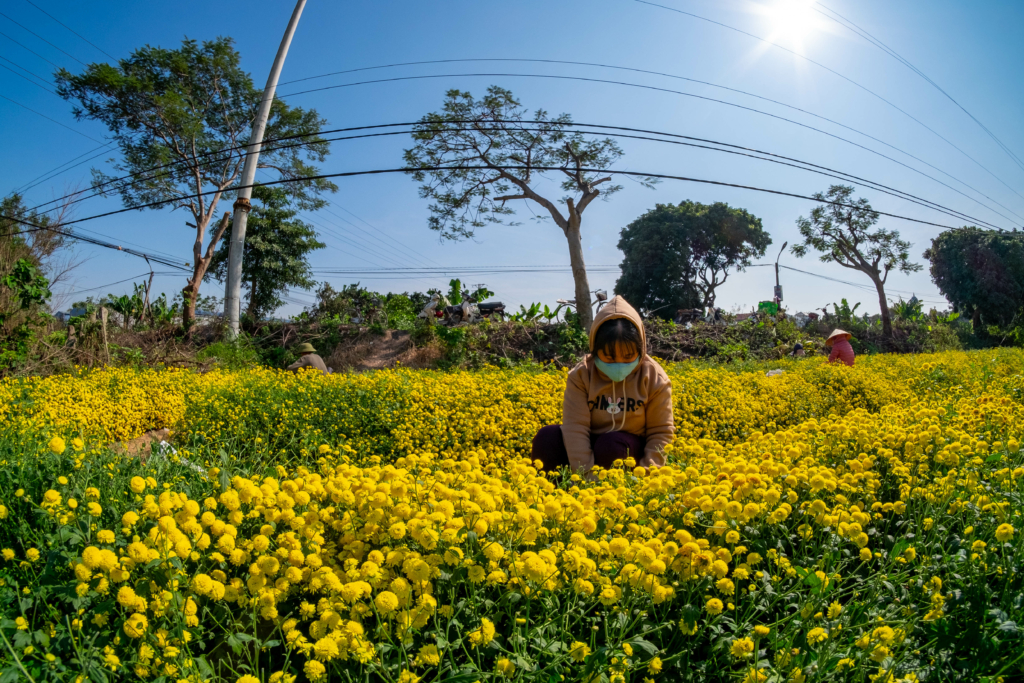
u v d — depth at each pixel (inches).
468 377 355.6
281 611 70.9
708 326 796.6
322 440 212.1
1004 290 1128.2
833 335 457.1
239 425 239.3
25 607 67.7
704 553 69.1
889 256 1049.5
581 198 851.4
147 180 888.3
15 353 402.3
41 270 471.8
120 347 526.6
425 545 70.2
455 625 67.5
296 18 781.9
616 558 73.5
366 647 59.8
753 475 84.4
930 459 116.3
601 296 792.9
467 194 877.8
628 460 115.1
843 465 114.2
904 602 73.3
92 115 913.5
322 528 78.3
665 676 66.6
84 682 57.9
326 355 705.0
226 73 970.7
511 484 101.8
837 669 63.2
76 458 109.0
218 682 63.3
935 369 351.6
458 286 763.4
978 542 77.9
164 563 66.4
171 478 110.1
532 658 61.9
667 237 1724.9
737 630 67.1
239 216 730.8
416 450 224.5
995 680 64.8
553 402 268.8
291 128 1017.5
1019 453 118.8
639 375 150.3
